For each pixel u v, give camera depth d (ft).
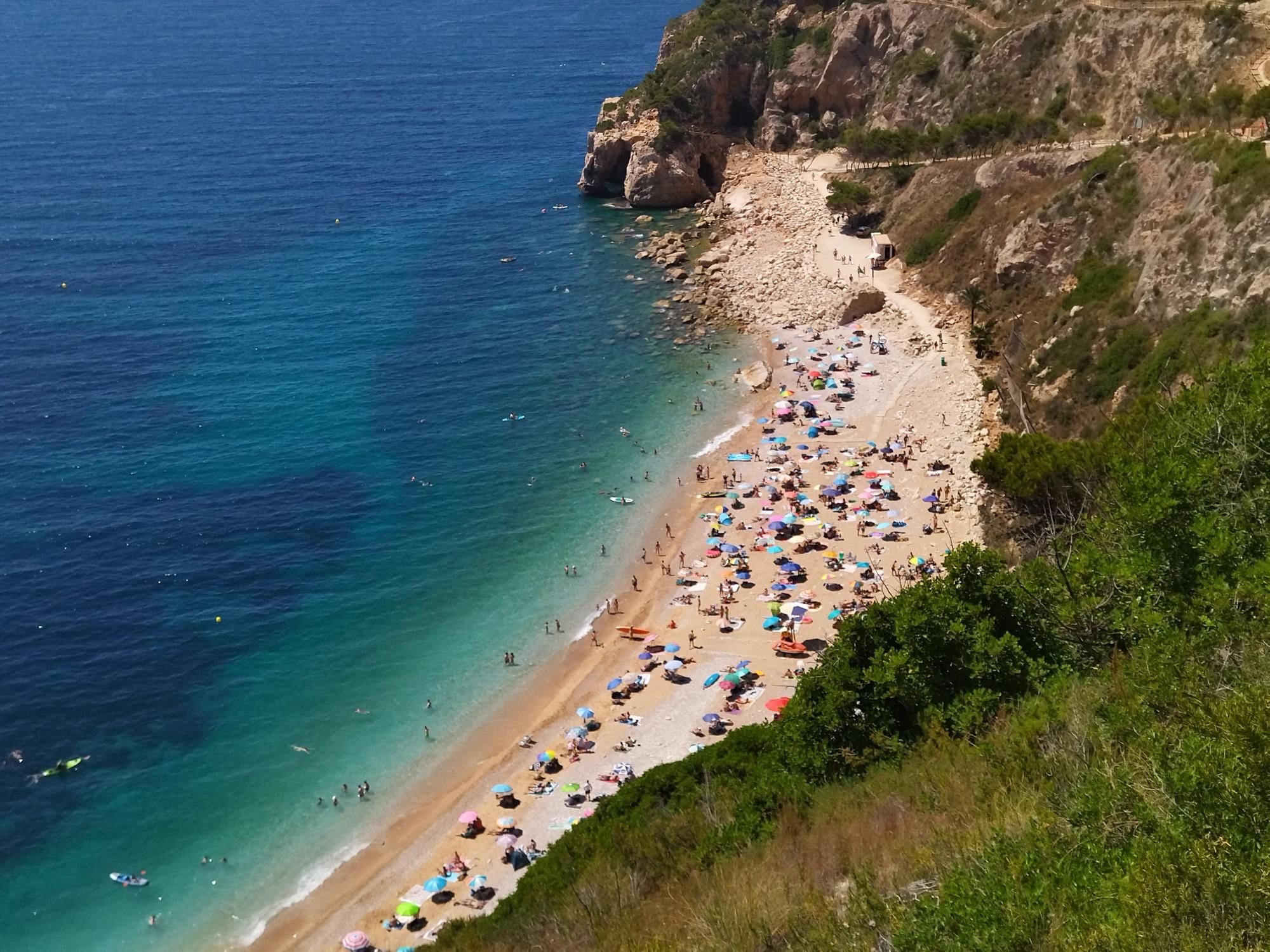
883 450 262.67
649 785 115.75
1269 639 62.54
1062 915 45.93
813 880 63.93
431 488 266.36
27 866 168.04
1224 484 85.66
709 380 315.37
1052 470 162.61
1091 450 157.79
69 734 192.13
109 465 273.54
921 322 321.52
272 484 266.57
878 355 311.47
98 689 202.39
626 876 85.81
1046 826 53.06
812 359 315.58
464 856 166.40
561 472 272.31
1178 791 47.52
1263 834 43.75
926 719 88.84
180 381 320.91
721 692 194.29
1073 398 233.14
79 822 175.52
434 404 307.78
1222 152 233.35
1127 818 50.26
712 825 90.79
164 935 156.97
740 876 68.90
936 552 224.53
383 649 213.87
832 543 232.32
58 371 325.42
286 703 200.34
